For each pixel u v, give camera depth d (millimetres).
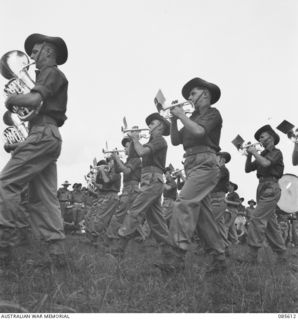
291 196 9484
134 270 5699
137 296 4234
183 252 5402
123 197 10570
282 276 5477
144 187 7855
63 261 5121
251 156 8938
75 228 17578
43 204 5215
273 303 4184
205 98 5840
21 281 4211
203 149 5598
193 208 5430
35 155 4945
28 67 5609
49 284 4184
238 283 4816
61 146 5250
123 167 10133
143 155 7730
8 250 4902
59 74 5156
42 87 4898
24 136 7184
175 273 5262
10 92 5605
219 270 5715
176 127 6211
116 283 4629
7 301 3633
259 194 8375
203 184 5516
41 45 5316
